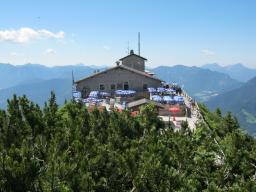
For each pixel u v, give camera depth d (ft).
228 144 121.29
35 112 114.32
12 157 79.51
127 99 254.47
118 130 119.14
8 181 73.05
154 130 120.88
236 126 169.99
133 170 85.30
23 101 114.83
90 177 77.10
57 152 87.66
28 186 74.02
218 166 104.63
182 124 132.16
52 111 124.26
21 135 103.19
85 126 118.32
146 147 99.55
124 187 84.64
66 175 74.84
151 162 84.69
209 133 145.89
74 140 96.17
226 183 96.53
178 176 82.28
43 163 83.25
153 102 214.69
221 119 196.65
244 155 109.60
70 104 139.54
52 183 72.28
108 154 89.15
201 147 116.26
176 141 109.29
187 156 99.19
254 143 129.49
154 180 80.84
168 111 214.90
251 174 101.76
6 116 109.91
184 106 224.33
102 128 118.42
